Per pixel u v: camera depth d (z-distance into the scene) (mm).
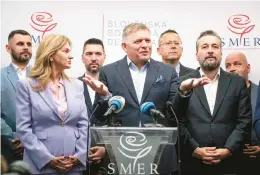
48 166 2912
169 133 2400
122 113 3365
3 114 3859
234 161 3586
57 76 3156
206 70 3797
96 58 4188
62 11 4293
